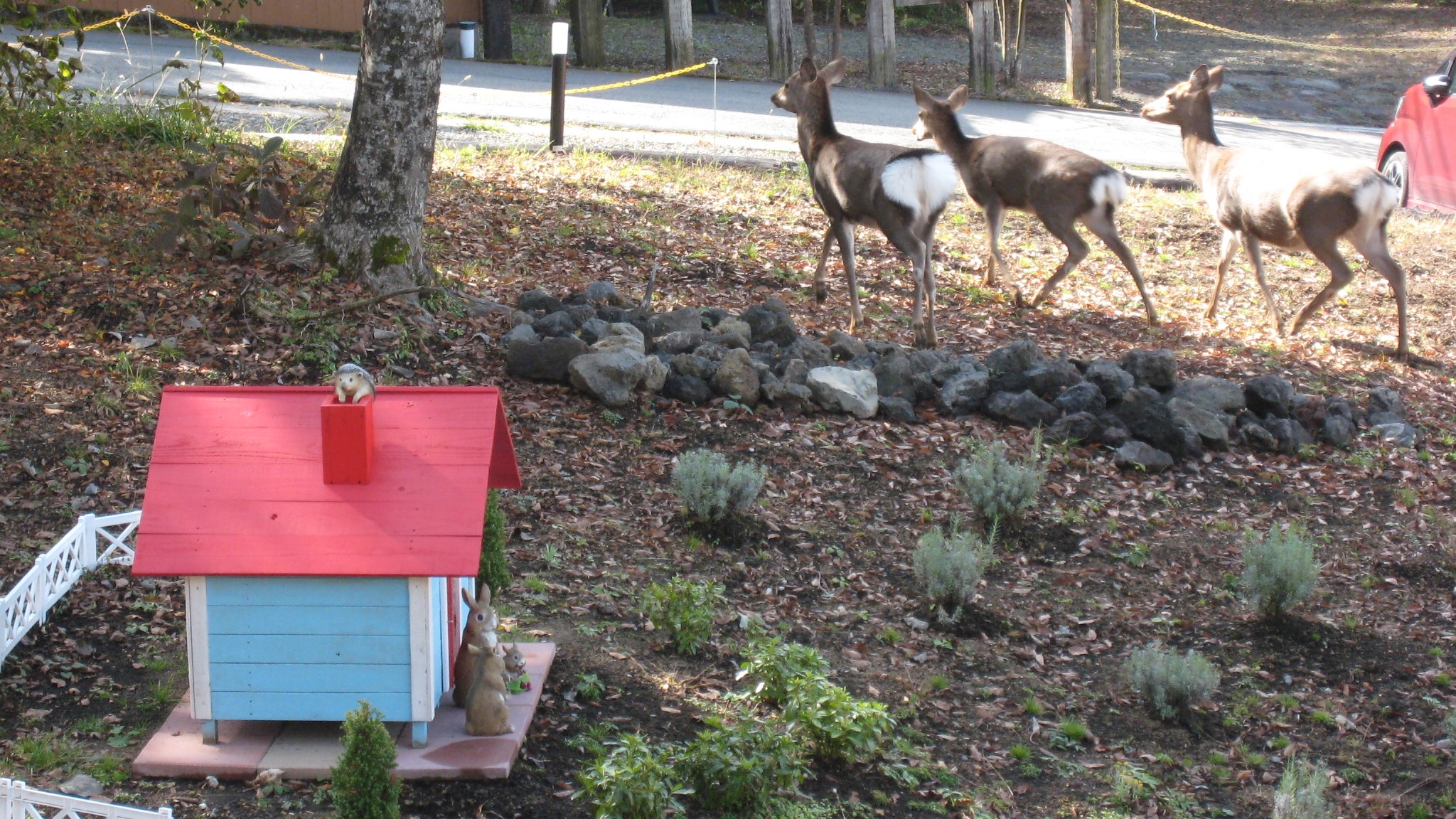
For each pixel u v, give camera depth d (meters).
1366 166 10.94
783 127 17.73
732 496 7.00
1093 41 22.61
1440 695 6.09
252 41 21.11
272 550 4.43
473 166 13.96
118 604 5.82
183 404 4.73
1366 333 11.97
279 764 4.61
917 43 29.23
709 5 32.16
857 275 12.24
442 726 4.90
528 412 8.04
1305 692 6.09
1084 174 11.21
